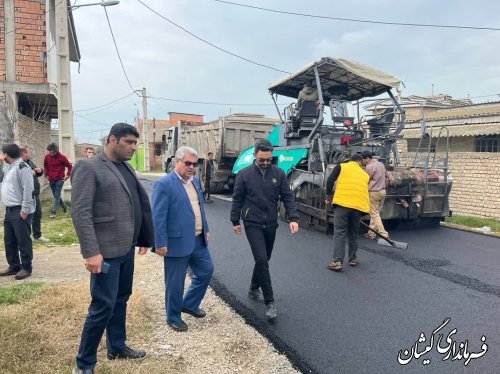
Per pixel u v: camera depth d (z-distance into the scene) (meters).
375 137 9.67
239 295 5.13
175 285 4.11
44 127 15.68
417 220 9.68
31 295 4.72
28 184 5.51
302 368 3.49
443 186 9.44
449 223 10.61
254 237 4.57
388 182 8.51
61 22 11.29
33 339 3.62
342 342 3.94
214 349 3.82
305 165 9.82
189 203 4.15
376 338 4.03
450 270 6.23
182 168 4.15
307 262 6.53
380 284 5.55
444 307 4.80
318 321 4.39
